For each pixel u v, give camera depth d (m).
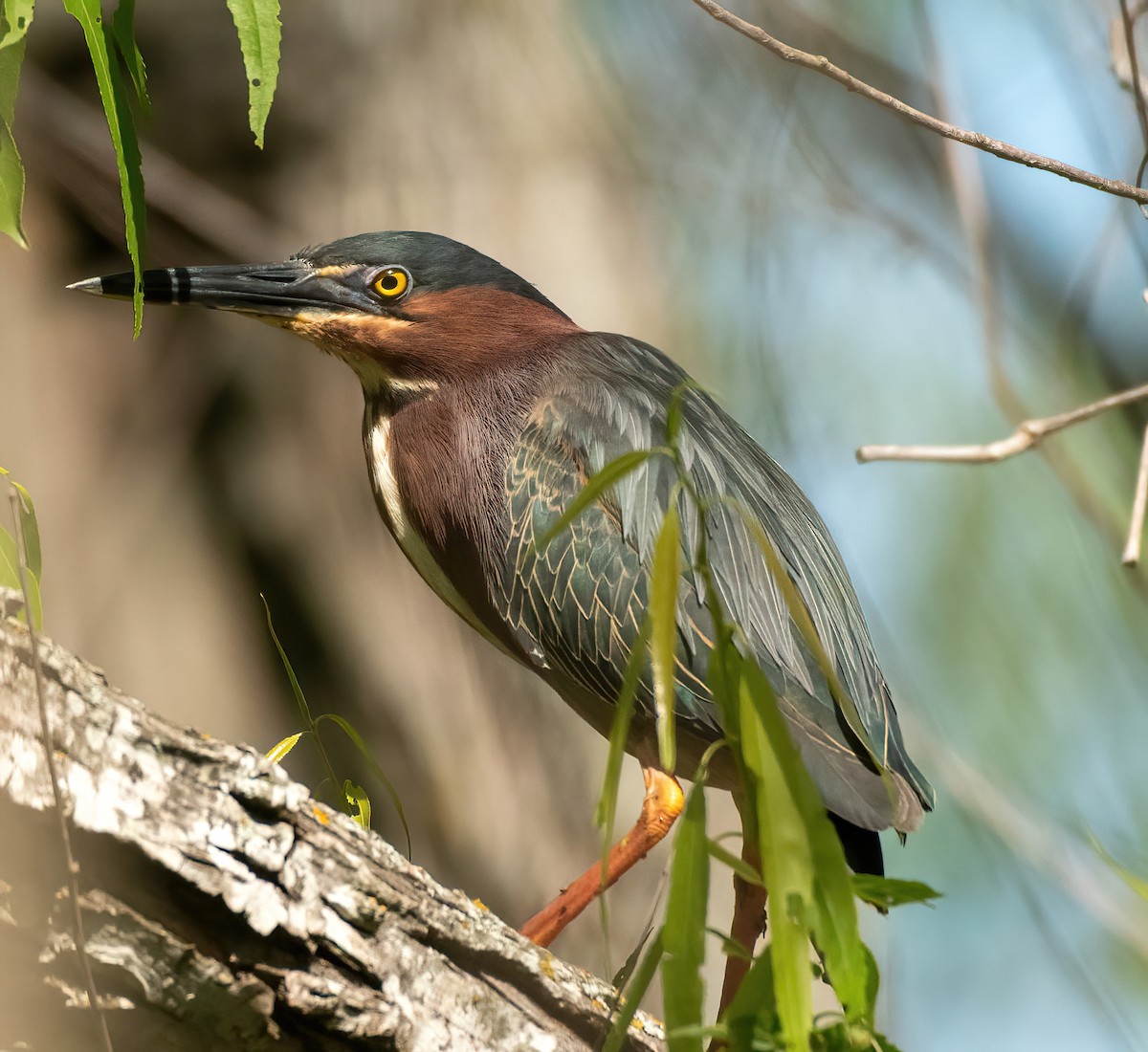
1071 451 12.16
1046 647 12.73
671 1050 4.01
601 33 12.96
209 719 12.80
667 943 4.07
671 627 4.20
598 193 12.53
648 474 7.27
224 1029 4.38
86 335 13.24
